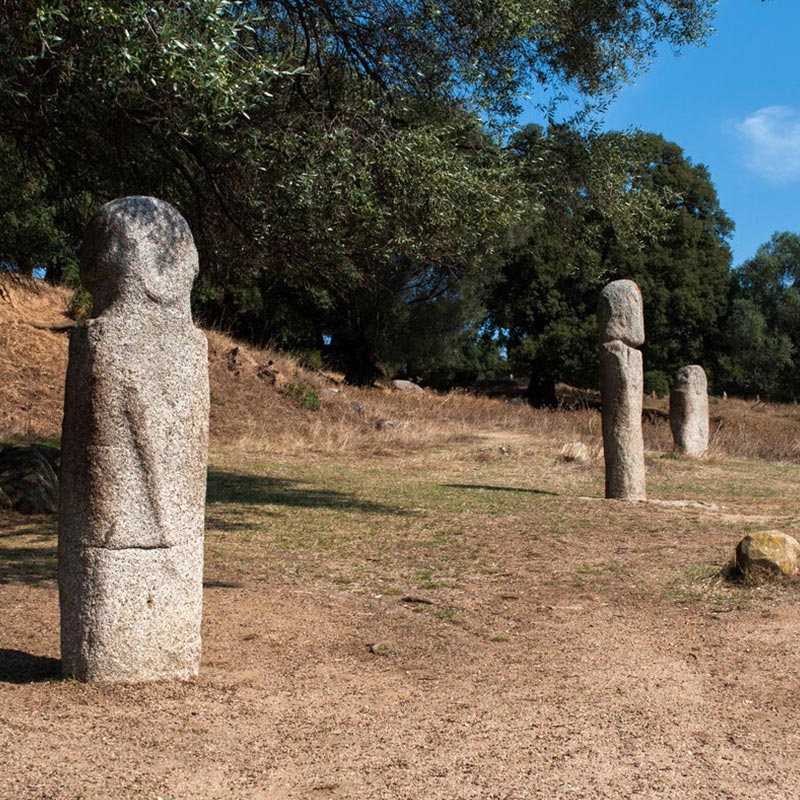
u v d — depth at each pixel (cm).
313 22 968
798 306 4444
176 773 352
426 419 2497
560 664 516
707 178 4184
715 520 1091
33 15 656
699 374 2003
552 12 1048
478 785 347
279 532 973
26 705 415
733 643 557
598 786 348
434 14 934
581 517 1103
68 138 932
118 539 443
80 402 441
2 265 1453
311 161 836
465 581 741
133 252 443
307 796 336
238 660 512
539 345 3928
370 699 450
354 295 2930
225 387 2197
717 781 355
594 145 1134
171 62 661
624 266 3841
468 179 899
